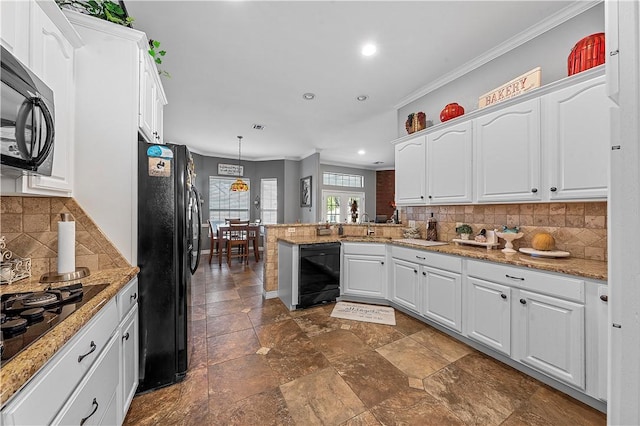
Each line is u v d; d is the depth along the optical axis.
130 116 1.62
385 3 1.82
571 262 1.74
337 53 2.40
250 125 4.44
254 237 5.68
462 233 2.65
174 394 1.63
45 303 1.01
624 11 0.47
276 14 1.91
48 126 1.10
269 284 3.44
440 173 2.66
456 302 2.24
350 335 2.39
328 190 7.97
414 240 3.11
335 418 1.44
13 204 1.37
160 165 1.70
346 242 3.29
